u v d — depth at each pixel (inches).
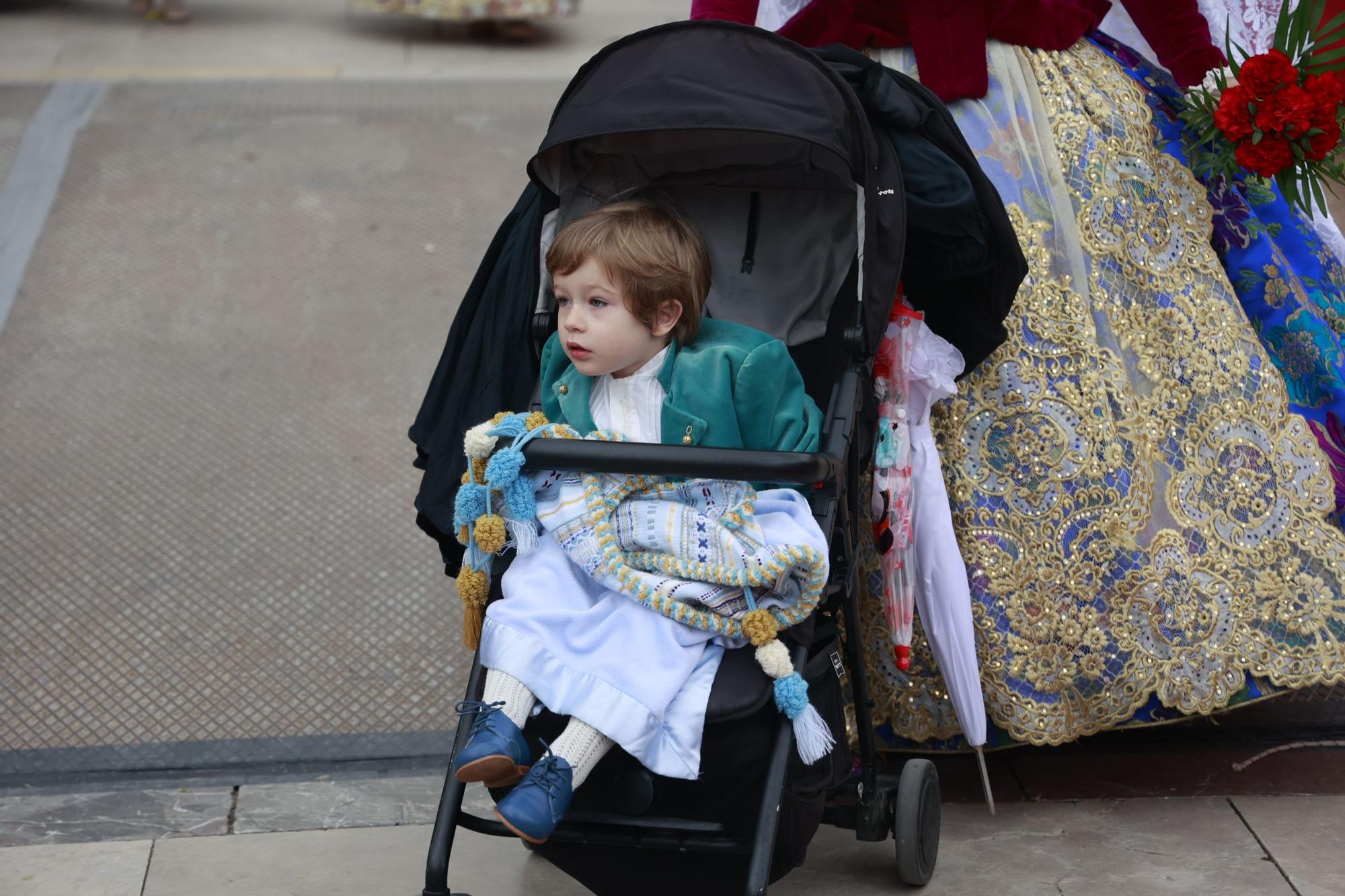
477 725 152.6
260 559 276.8
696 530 158.1
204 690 240.2
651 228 173.0
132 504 292.4
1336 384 226.8
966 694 198.2
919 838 181.9
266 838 204.4
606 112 169.9
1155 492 209.2
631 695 149.5
